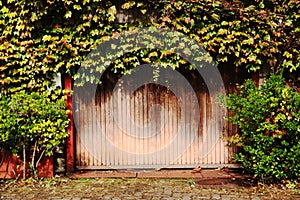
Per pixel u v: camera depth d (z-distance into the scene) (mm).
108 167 11117
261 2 10445
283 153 9812
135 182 10344
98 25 10547
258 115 9781
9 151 10531
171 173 10891
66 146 10844
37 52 10484
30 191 9875
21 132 10164
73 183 10305
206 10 10383
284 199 9414
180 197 9523
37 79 10570
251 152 9875
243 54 10594
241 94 10359
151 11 10562
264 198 9461
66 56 10539
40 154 10625
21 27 10352
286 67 10547
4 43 10391
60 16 10492
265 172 9930
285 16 10422
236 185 10117
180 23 10484
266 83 10008
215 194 9648
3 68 10406
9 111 10109
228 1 10477
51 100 10656
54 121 10375
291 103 9820
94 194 9703
